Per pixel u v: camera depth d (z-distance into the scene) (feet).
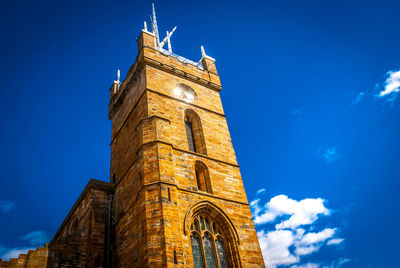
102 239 102.83
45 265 90.89
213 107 129.80
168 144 100.89
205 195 98.68
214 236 94.68
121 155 121.19
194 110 122.31
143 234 84.07
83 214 115.96
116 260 96.37
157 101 114.21
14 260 86.99
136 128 112.88
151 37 135.03
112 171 124.98
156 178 91.91
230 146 120.47
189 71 135.33
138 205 91.04
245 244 96.07
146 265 78.64
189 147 113.39
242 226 99.50
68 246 98.17
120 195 108.99
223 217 97.66
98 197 112.06
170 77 126.31
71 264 95.09
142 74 124.06
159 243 80.53
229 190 105.50
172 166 96.89
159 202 87.10
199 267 87.25
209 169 106.63
